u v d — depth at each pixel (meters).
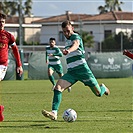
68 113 21.80
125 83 56.00
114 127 21.33
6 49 21.67
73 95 39.53
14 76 63.47
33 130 20.48
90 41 121.75
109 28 128.62
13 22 135.00
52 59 42.81
